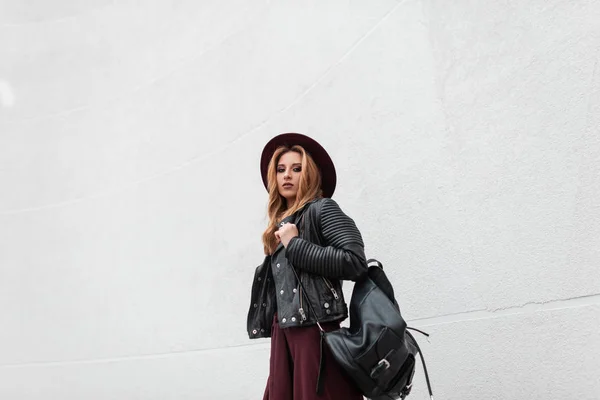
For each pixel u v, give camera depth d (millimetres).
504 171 2756
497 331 2672
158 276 4922
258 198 4367
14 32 6723
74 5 6477
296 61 4336
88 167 5820
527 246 2594
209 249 4609
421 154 3256
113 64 5969
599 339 2258
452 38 3162
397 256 3285
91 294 5371
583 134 2418
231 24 5000
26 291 5801
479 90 2953
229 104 4820
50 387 5309
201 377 4344
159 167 5246
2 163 6359
